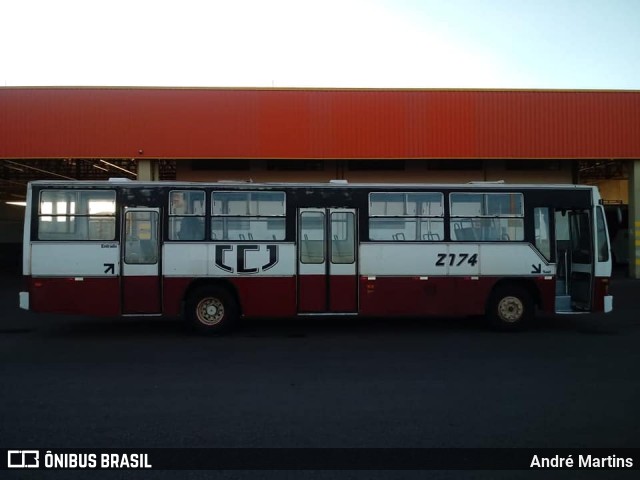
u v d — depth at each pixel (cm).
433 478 417
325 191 1075
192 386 680
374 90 2039
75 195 1036
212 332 1059
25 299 1022
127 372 757
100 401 616
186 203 1052
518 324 1095
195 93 1995
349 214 1077
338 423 540
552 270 1092
